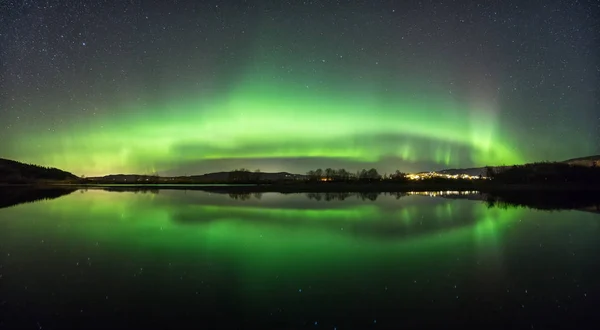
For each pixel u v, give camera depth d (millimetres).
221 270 12258
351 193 50312
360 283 10953
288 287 10609
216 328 7977
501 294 10062
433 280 11266
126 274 11719
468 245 16172
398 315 8688
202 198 42125
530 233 18906
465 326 8133
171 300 9547
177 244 16266
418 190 55969
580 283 10977
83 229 20188
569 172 63625
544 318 8539
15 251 14797
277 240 17188
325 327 8070
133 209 30203
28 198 43250
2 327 7984
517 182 63312
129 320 8336
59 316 8547
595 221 22906
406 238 17719
